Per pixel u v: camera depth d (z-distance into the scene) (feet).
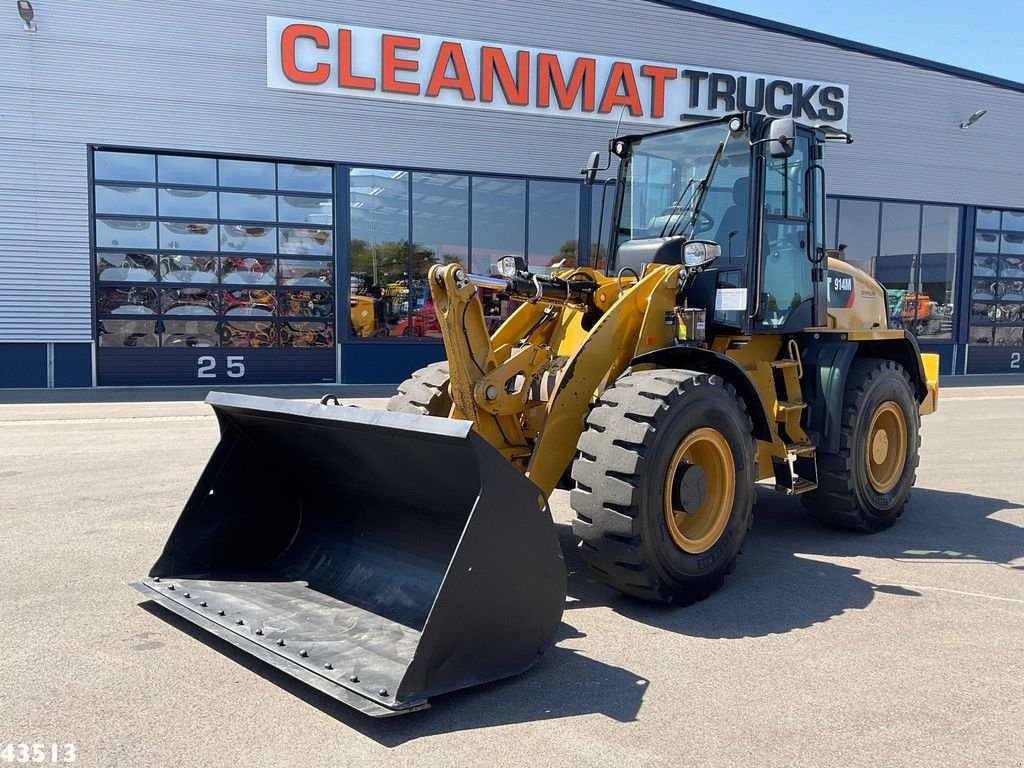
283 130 47.34
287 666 9.98
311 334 49.67
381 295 50.26
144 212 46.37
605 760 8.62
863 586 14.62
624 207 18.58
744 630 12.39
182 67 45.68
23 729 9.12
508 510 9.99
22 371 45.47
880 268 61.87
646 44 53.01
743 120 15.92
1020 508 21.12
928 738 9.19
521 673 10.63
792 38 56.44
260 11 46.29
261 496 14.03
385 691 9.18
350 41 47.67
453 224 51.06
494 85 50.57
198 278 47.57
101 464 24.58
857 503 17.74
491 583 9.89
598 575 13.01
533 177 51.90
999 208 65.36
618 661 11.19
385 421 10.41
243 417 13.16
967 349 65.67
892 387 18.62
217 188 47.32
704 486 13.32
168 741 8.89
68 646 11.36
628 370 13.66
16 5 43.32
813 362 17.79
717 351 16.63
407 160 49.52
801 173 17.65
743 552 16.84
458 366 13.00
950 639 12.14
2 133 43.78
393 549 12.80
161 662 10.87
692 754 8.77
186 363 47.83
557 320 15.49
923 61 60.39
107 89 44.83
